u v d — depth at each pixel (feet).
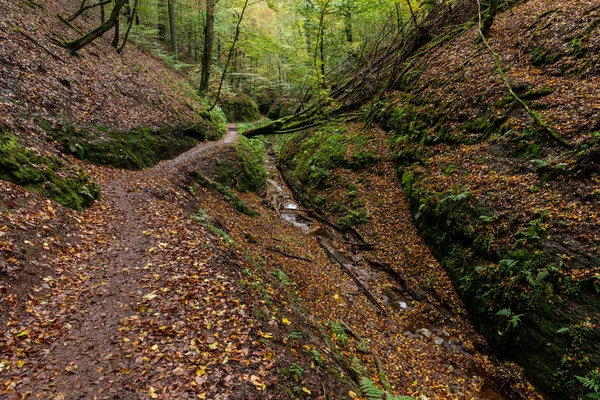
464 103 43.55
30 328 15.94
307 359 17.94
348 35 86.12
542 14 43.78
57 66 43.37
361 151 57.41
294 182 69.36
